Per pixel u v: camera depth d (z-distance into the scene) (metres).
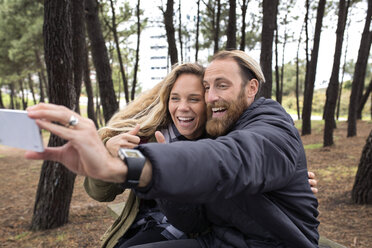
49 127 0.67
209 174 0.81
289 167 1.02
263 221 1.15
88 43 12.06
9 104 36.41
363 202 4.54
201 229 1.45
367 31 11.00
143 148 0.78
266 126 1.12
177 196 0.77
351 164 7.34
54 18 3.73
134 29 13.44
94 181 1.61
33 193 6.94
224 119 1.30
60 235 4.02
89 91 13.34
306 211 1.22
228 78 1.27
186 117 1.67
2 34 14.62
